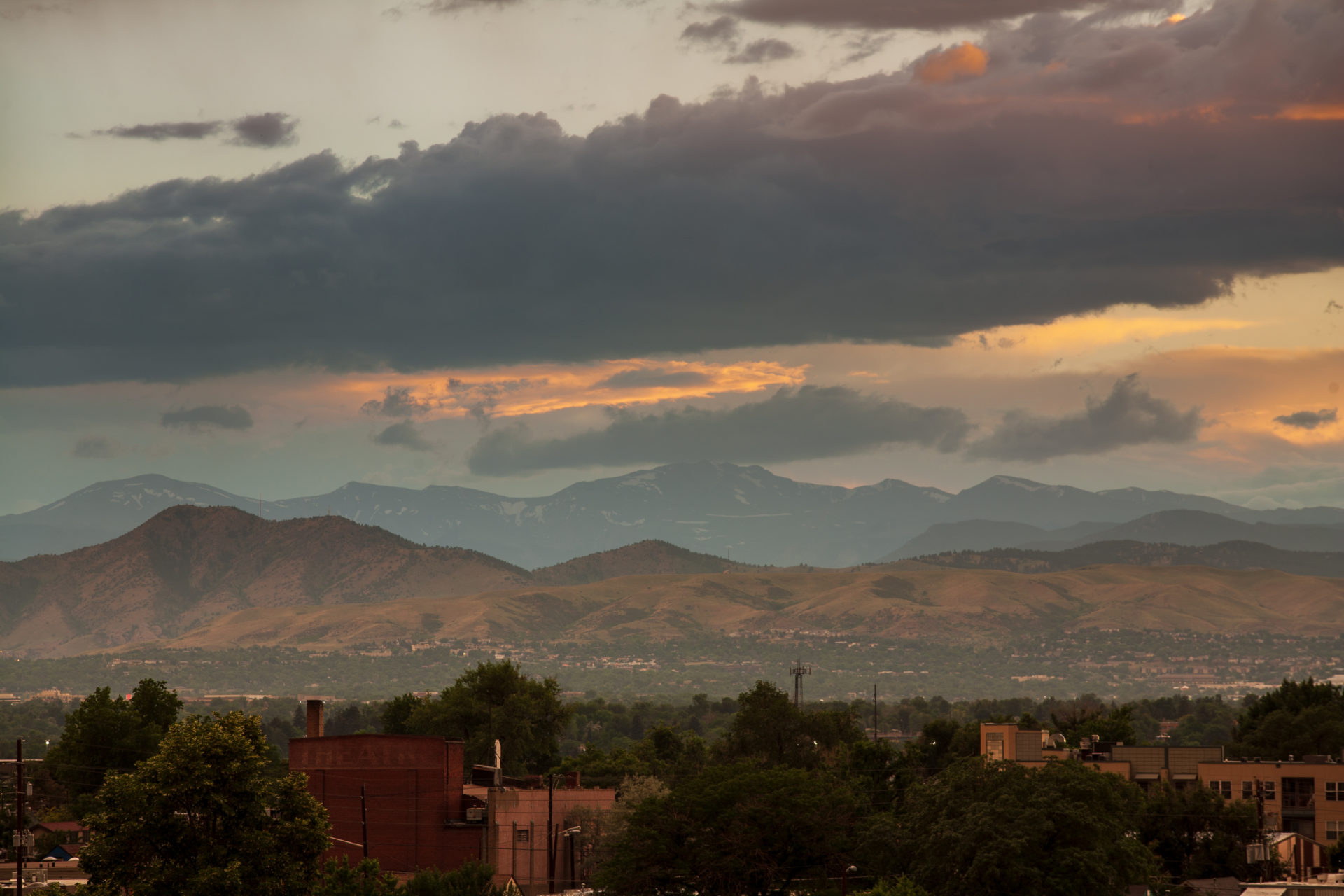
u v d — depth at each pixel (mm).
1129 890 135000
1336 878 131000
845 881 139875
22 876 129875
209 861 99375
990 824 125125
